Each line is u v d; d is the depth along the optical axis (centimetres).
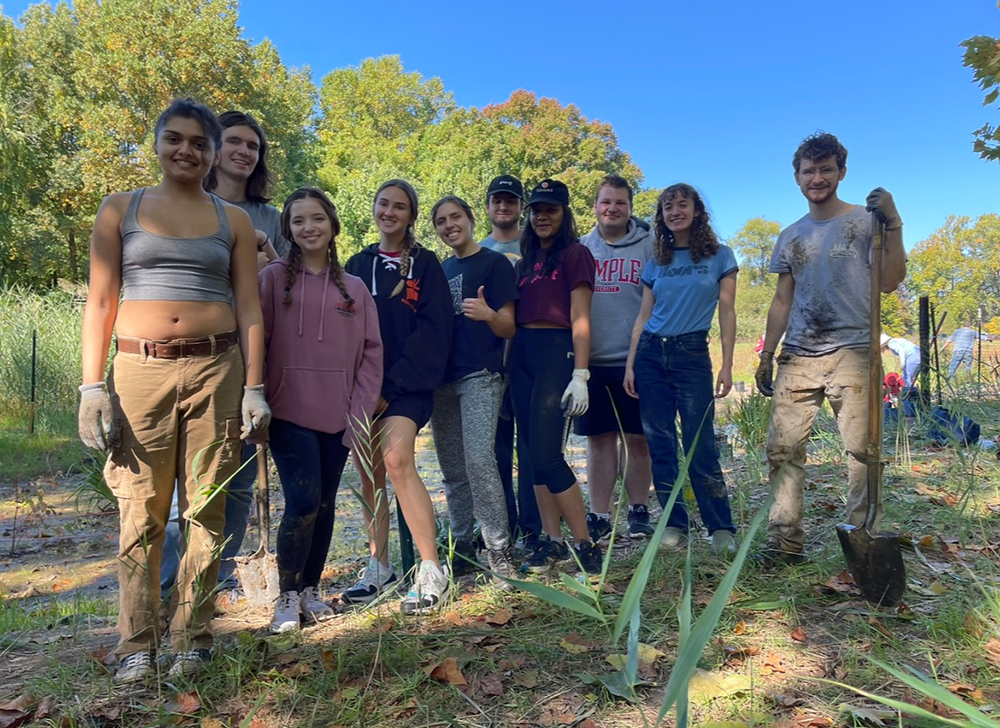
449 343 342
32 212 2698
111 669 270
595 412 435
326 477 321
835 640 271
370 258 356
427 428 1004
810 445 657
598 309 436
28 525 550
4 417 966
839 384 339
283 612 308
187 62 2652
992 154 493
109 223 251
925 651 257
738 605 303
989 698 226
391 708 238
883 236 323
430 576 319
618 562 373
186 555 261
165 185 259
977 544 370
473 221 387
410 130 5891
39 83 2767
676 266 400
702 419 383
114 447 250
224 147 358
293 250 315
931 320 806
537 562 380
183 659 260
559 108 4538
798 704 228
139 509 256
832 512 449
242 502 352
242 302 270
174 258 250
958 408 660
